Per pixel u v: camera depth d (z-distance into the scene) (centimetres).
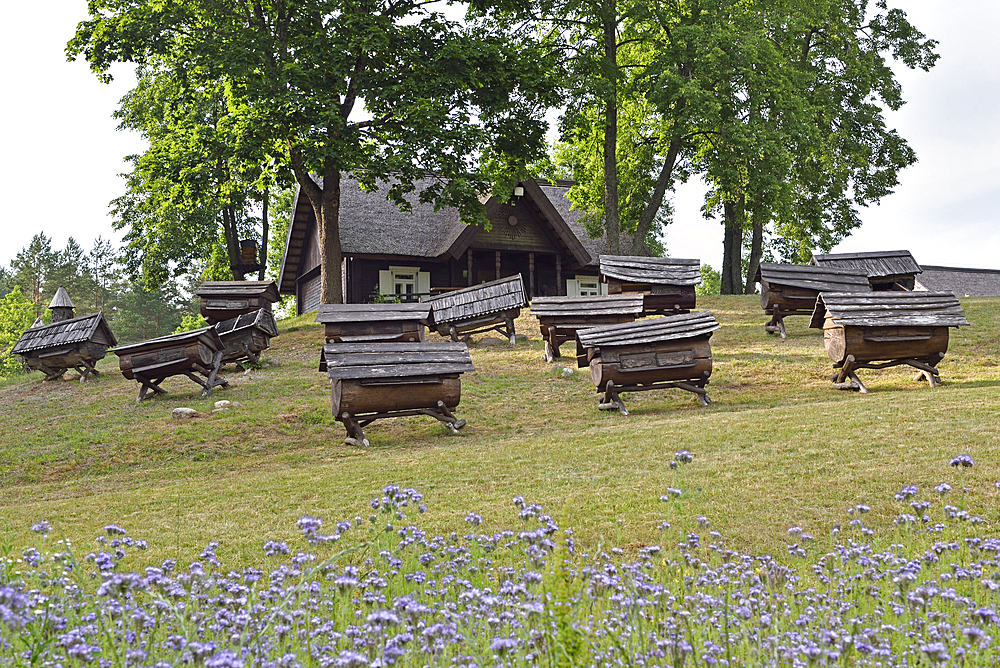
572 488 1130
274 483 1318
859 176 4366
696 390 1911
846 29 4191
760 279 2700
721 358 2384
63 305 2909
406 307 2405
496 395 2122
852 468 1096
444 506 1070
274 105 2786
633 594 488
